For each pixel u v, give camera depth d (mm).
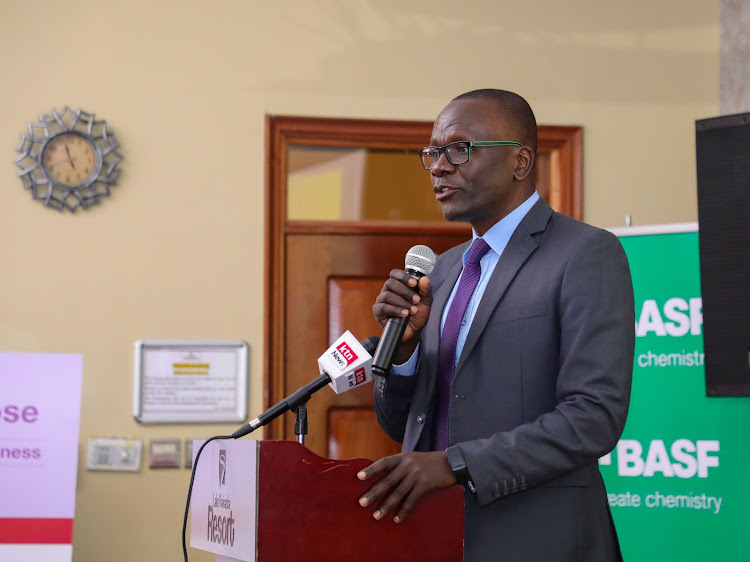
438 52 4848
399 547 1795
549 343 2086
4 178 4504
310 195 4828
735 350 3221
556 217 2266
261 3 4746
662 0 4977
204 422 4527
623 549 3625
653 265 3709
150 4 4668
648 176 4918
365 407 4762
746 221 3205
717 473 3582
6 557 2771
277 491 1738
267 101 4715
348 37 4797
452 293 2355
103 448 4434
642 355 3689
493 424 2076
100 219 4562
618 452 3668
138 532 4430
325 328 4773
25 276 4492
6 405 2818
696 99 4953
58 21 4598
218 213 4645
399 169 4910
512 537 1997
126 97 4621
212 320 4594
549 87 4898
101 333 4512
